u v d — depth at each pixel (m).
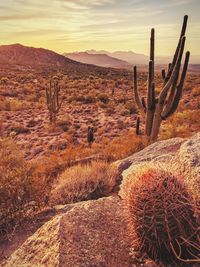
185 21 10.27
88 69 149.62
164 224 2.88
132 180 3.22
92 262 3.23
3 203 5.18
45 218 5.27
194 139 4.92
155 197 2.92
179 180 3.06
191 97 33.78
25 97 41.47
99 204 4.36
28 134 21.91
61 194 6.48
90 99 37.91
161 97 10.95
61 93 46.09
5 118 27.52
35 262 3.46
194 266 2.98
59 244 3.46
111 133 21.70
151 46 10.95
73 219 3.91
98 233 3.70
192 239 2.95
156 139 11.30
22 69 118.62
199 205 3.10
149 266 3.08
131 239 3.44
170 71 11.09
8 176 5.41
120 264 3.19
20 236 4.86
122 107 32.91
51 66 170.12
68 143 18.50
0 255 4.43
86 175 6.76
